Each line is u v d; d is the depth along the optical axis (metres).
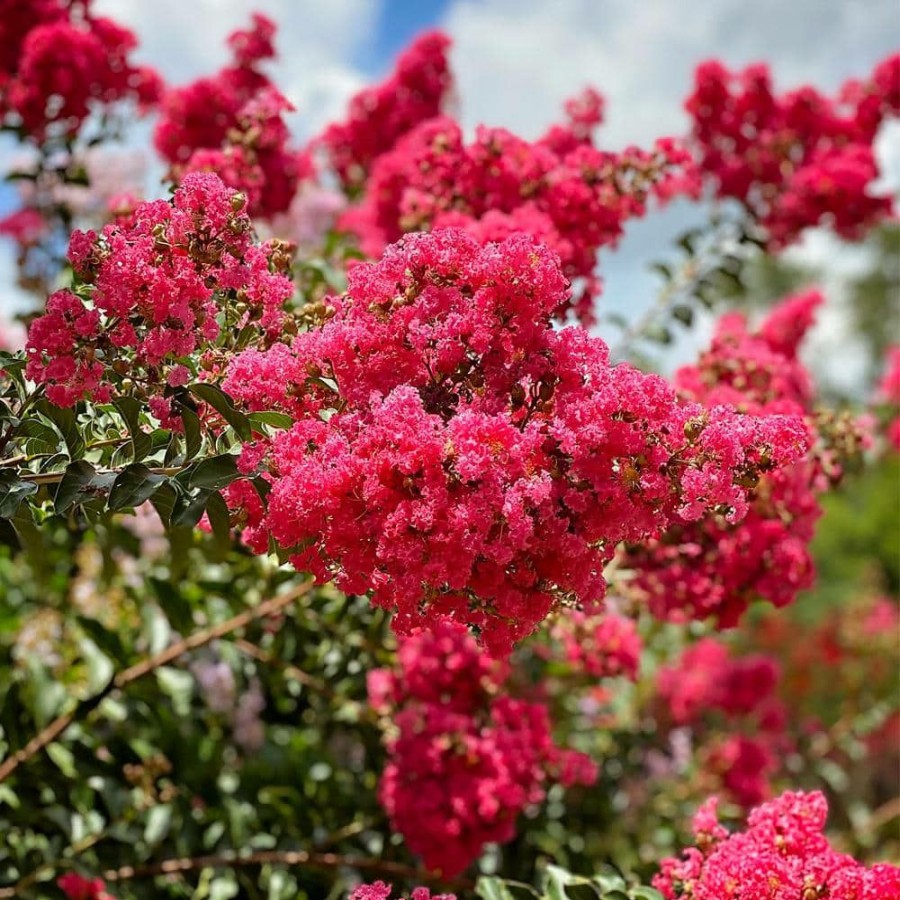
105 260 1.80
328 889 3.36
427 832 2.91
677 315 4.19
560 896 2.40
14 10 4.31
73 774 3.15
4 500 1.83
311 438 1.75
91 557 3.98
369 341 1.80
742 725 6.52
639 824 4.91
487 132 3.09
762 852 2.11
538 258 1.80
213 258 1.86
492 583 1.70
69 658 3.83
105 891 3.02
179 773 3.29
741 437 1.74
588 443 1.67
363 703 3.51
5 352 1.92
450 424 1.64
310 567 1.78
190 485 1.80
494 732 3.05
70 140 4.31
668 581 2.95
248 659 3.38
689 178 3.49
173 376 1.82
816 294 4.07
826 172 4.95
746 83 5.05
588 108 4.03
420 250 1.83
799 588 2.95
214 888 3.21
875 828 6.99
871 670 8.02
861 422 3.11
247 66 4.54
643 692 5.59
